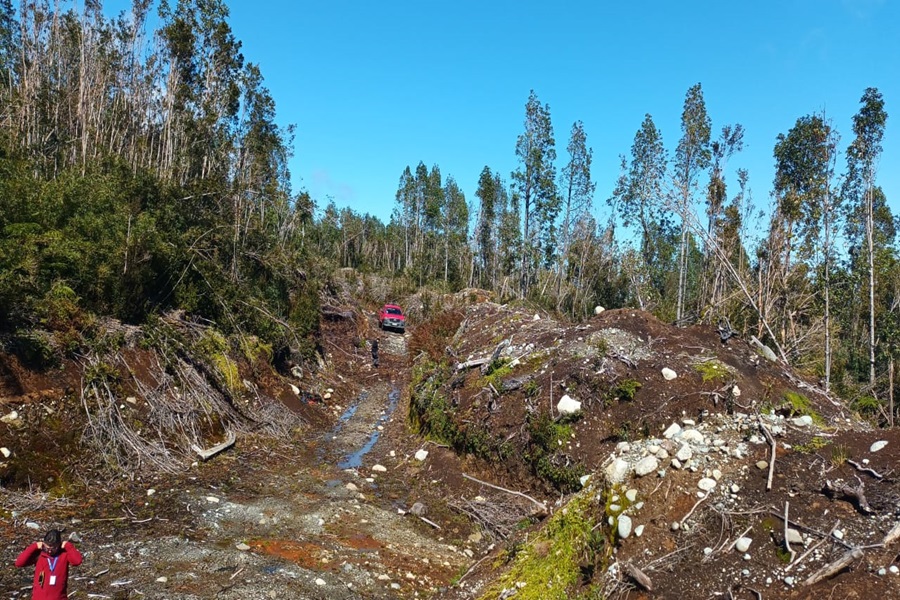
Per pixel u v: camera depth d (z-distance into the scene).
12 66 24.62
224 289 14.80
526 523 7.80
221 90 23.31
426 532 8.09
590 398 9.36
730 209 22.50
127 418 9.48
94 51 25.25
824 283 17.31
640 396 9.17
